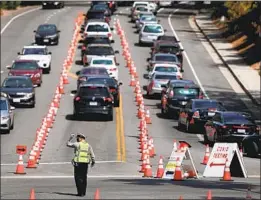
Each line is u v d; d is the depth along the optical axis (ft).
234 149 210.59
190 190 181.98
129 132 297.33
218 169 211.00
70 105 355.56
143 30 543.80
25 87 349.20
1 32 586.45
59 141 275.59
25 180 205.77
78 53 508.53
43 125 279.49
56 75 435.12
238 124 269.03
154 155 254.06
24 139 278.46
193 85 336.70
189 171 210.59
